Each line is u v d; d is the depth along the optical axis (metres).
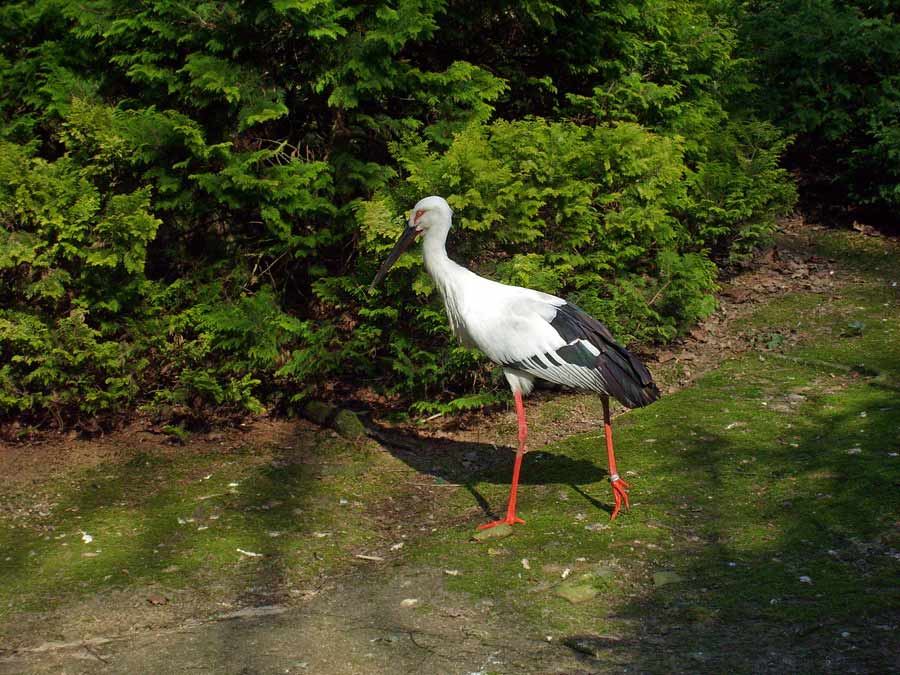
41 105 5.55
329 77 5.32
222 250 5.50
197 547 4.32
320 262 5.58
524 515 4.45
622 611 3.83
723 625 3.72
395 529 4.47
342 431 5.20
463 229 5.18
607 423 4.41
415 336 5.35
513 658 3.62
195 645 3.76
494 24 6.20
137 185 5.39
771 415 5.11
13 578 4.14
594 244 5.62
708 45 6.64
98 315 5.18
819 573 3.95
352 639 3.75
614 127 6.14
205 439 5.17
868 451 4.69
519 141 5.28
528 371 4.45
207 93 5.29
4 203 4.93
